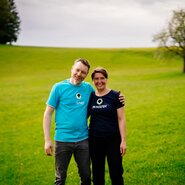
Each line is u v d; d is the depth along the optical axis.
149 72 65.19
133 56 90.75
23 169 12.74
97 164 7.68
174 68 71.81
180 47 60.88
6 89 46.69
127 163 12.12
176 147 13.71
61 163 7.50
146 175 10.45
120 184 7.38
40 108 30.66
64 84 7.48
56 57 86.75
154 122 19.44
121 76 59.81
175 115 20.52
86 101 7.54
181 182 9.49
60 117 7.45
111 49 104.44
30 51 92.69
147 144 14.91
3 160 14.33
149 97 30.20
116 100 7.43
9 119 26.17
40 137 19.23
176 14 60.81
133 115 22.34
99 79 7.41
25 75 66.88
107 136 7.41
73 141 7.39
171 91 32.50
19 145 17.47
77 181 10.66
